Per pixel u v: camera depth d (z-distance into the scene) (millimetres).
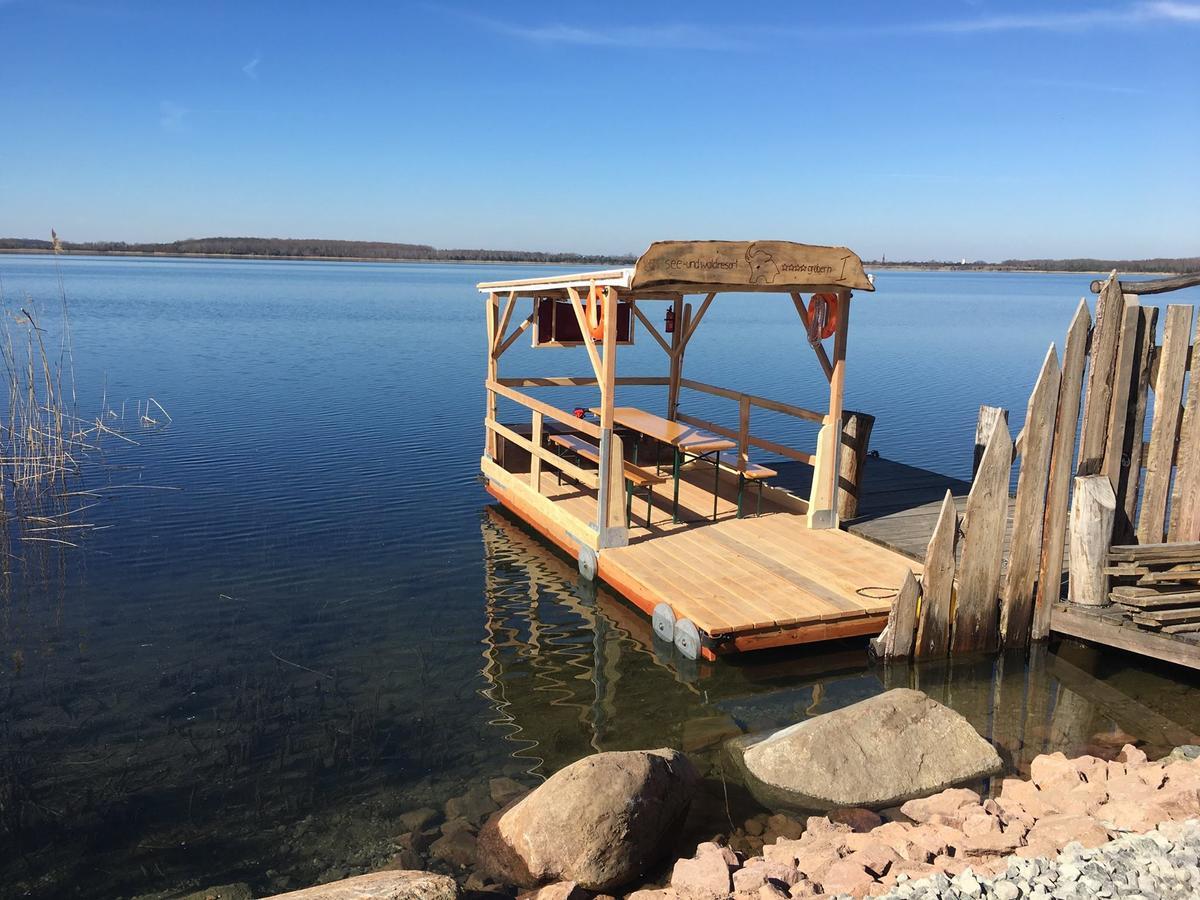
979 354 32500
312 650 7852
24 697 6887
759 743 5965
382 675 7359
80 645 7871
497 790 5629
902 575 8148
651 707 6777
